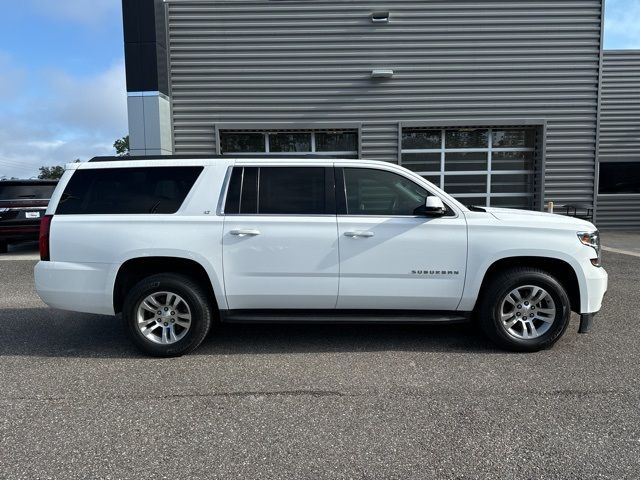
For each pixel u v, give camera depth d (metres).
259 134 12.71
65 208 4.57
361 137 12.44
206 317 4.54
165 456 2.88
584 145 12.55
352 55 12.20
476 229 4.47
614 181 14.49
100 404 3.57
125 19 11.28
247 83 12.26
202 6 12.03
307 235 4.45
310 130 12.62
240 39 12.14
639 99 14.20
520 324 4.61
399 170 4.64
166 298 4.52
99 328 5.53
